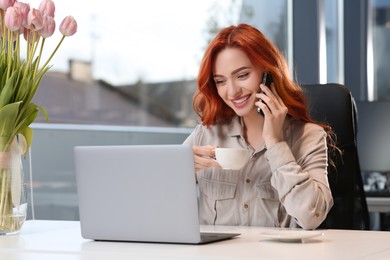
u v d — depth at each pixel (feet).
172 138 15.87
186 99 16.01
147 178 6.59
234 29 8.56
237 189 8.75
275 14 17.61
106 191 6.79
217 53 8.55
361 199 10.12
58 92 13.50
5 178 7.34
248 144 8.91
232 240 6.75
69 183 13.43
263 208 8.62
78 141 13.71
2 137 7.30
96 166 6.82
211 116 9.02
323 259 5.52
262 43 8.46
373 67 19.97
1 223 7.30
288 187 7.83
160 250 6.17
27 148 7.70
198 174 8.93
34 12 7.27
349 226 9.77
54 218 13.12
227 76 8.46
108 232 6.82
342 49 19.45
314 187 7.86
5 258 5.86
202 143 9.21
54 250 6.30
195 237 6.40
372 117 14.84
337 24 19.49
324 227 9.86
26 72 7.48
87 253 6.10
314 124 8.73
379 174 15.51
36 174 12.85
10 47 7.42
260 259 5.53
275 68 8.46
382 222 14.32
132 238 6.73
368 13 19.62
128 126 14.85
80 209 6.95
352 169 9.74
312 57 17.42
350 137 9.72
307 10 17.40
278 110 8.14
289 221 8.59
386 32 20.07
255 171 8.73
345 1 19.42
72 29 7.58
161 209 6.55
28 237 7.20
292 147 8.59
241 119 9.06
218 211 8.78
